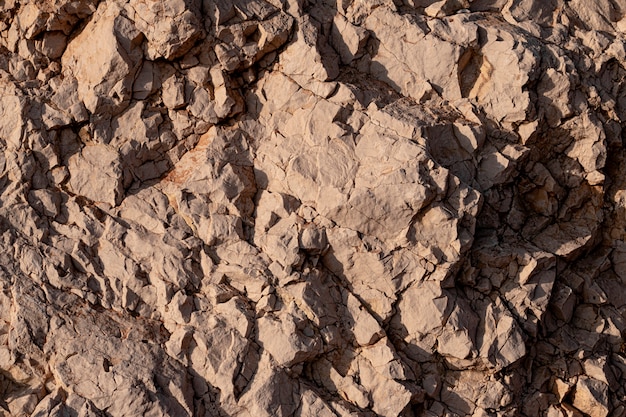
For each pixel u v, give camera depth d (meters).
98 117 12.25
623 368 12.49
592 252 13.16
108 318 11.16
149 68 12.34
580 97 12.94
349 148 11.92
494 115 12.73
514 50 12.64
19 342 10.77
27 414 10.48
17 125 12.02
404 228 11.55
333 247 11.70
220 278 11.52
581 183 13.02
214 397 10.81
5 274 11.17
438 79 12.80
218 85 12.38
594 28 14.02
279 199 11.85
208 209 11.88
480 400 11.62
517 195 12.83
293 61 12.51
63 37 12.74
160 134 12.36
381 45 12.98
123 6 12.20
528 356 12.16
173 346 10.95
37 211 11.73
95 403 10.50
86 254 11.55
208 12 12.35
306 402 10.91
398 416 11.10
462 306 11.70
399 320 11.67
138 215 11.91
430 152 11.86
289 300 11.40
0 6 12.71
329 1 13.12
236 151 12.28
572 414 11.95
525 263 12.09
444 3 13.39
